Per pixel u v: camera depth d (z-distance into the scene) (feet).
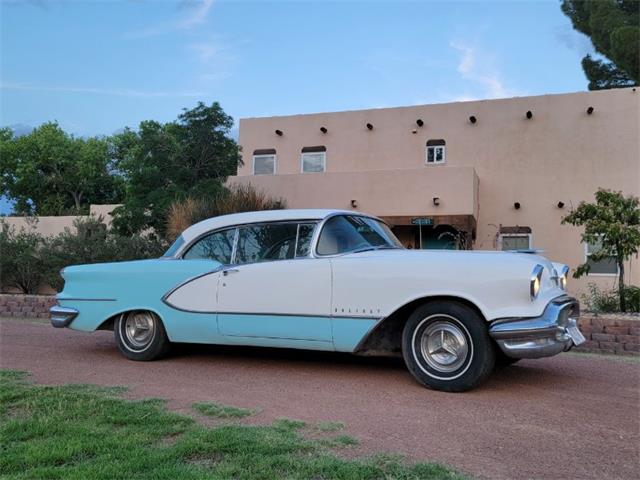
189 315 17.76
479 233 52.65
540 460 10.12
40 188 114.73
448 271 14.61
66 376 16.58
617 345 23.26
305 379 16.15
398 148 55.72
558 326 14.01
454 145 54.03
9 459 9.61
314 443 10.66
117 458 9.75
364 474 9.14
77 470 9.17
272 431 11.25
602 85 71.77
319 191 51.16
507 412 12.98
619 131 49.49
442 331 14.78
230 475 9.04
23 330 27.30
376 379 16.12
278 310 16.46
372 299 15.30
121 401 13.39
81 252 45.96
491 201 52.65
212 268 17.71
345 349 15.79
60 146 114.62
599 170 49.85
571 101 50.96
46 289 50.60
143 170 45.34
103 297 19.26
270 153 60.03
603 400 14.25
